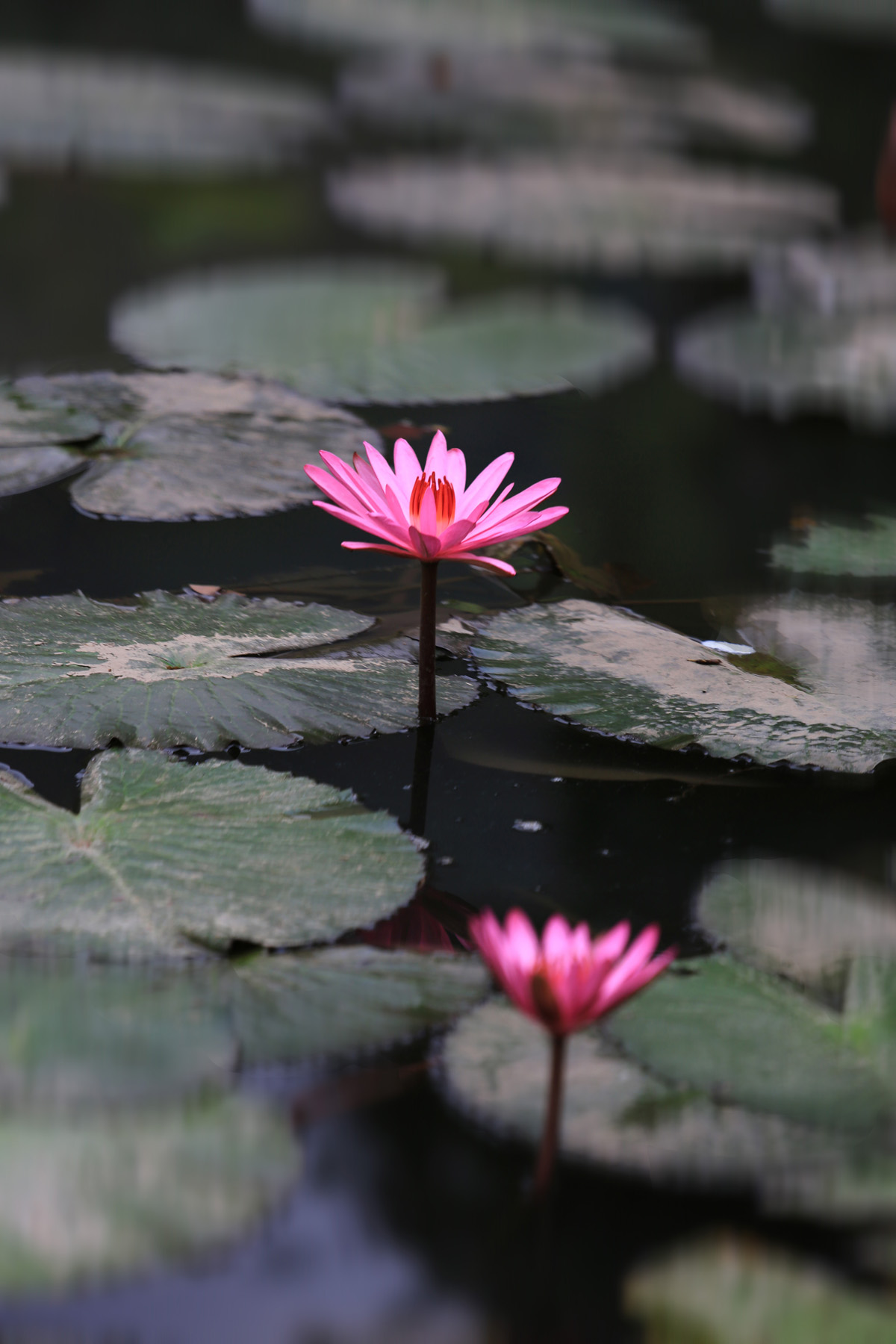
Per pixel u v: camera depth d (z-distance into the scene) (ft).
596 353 16.07
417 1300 13.21
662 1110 13.37
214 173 26.16
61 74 31.22
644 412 15.74
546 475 15.19
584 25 38.55
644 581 14.67
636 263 22.82
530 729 14.11
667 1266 13.23
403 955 13.57
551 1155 13.32
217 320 16.16
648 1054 13.43
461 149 29.84
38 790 13.82
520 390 15.74
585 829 13.87
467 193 24.21
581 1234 13.26
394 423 15.44
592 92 34.63
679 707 14.14
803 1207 13.29
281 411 15.29
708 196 25.14
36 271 18.84
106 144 26.50
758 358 16.34
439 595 14.55
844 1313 12.85
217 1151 13.28
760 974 13.56
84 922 13.56
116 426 15.08
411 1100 13.38
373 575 14.61
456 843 13.82
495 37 37.86
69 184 24.27
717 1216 13.28
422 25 37.96
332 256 21.59
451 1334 13.00
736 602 14.57
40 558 14.53
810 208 24.53
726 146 31.63
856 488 15.25
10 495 14.82
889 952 13.60
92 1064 13.37
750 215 23.72
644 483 15.21
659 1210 13.29
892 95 37.58
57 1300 12.94
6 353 15.70
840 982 13.55
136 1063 13.37
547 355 16.02
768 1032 13.46
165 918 13.57
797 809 13.96
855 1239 13.25
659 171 27.43
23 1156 13.25
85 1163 13.25
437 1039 13.44
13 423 15.06
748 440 15.58
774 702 14.15
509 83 34.86
